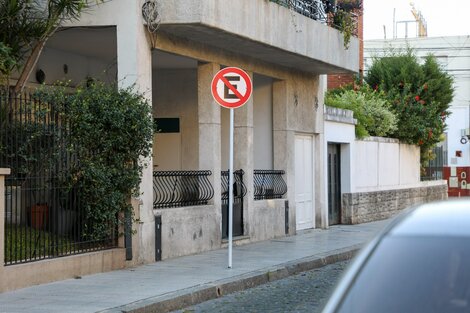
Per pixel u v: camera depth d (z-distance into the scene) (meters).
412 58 33.72
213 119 18.14
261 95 22.08
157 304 11.39
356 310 3.82
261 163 22.08
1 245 11.82
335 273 16.05
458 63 55.72
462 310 3.69
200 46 17.59
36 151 12.91
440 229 4.15
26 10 14.16
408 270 3.94
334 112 24.88
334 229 24.27
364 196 27.38
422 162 34.59
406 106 31.52
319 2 21.56
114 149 14.38
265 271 14.85
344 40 22.25
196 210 17.50
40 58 18.02
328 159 25.39
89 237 14.08
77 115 13.73
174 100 21.47
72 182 13.59
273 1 18.33
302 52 19.80
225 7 16.17
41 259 12.91
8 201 12.52
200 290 12.56
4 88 13.84
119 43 15.31
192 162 21.36
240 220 19.86
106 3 15.36
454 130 56.09
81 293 11.98
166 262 15.88
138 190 14.82
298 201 23.08
